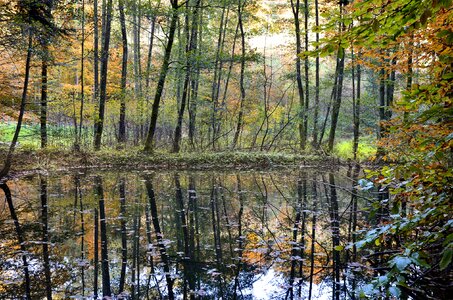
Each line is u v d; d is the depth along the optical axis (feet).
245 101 68.13
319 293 13.75
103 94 58.70
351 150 65.26
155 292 14.01
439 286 10.05
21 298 13.34
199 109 68.90
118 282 14.94
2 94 46.26
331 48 7.84
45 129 54.44
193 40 67.31
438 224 8.95
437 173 8.58
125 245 19.75
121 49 82.28
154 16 53.21
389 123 12.68
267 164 57.16
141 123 71.00
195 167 55.06
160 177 45.93
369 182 9.78
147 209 28.40
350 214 26.40
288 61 89.51
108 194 34.32
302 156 60.08
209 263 17.17
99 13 68.74
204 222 24.80
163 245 19.80
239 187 39.37
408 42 10.46
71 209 28.07
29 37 36.96
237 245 19.88
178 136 60.80
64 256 17.90
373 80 56.54
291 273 15.87
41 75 53.31
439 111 7.68
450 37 7.11
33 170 47.32
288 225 23.75
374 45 8.25
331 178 46.06
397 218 9.04
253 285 14.65
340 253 18.16
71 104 60.34
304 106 65.41
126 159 53.93
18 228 22.79
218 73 75.41
